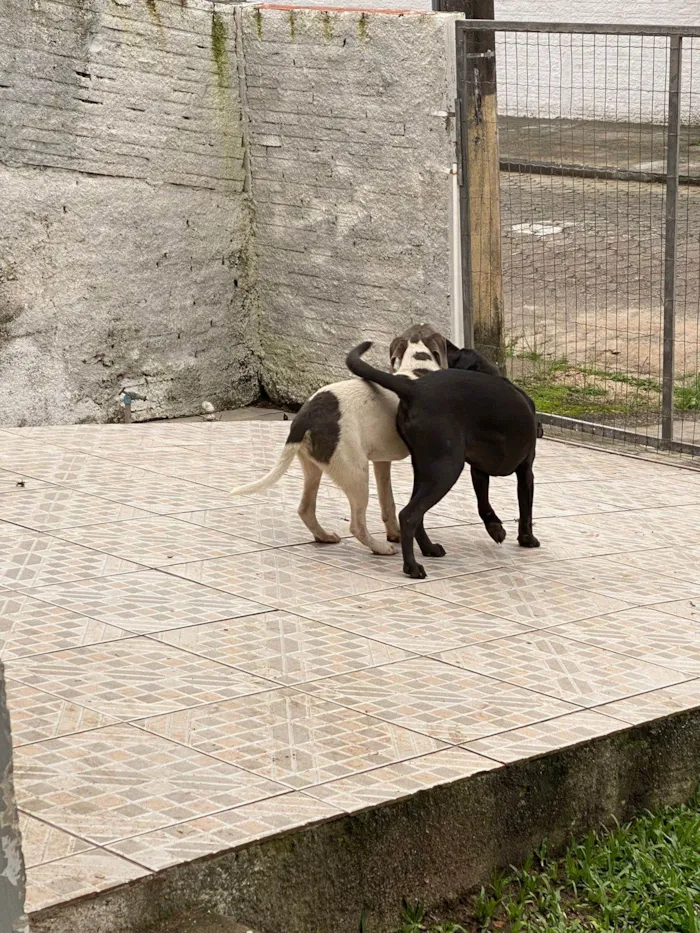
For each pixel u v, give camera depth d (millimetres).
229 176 11844
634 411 10617
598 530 7559
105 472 8062
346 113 11148
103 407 11125
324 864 3885
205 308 11844
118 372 11203
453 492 8273
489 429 6516
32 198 10336
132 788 4023
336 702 4773
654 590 6398
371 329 11422
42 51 10203
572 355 12047
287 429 9656
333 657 5242
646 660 5391
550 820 4500
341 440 6402
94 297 10914
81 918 3395
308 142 11477
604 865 4488
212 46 11477
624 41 18750
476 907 4188
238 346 12211
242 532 6992
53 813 3844
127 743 4344
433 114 10523
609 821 4695
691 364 11742
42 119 10305
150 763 4199
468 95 10250
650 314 10891
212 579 6176
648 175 9773
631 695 4996
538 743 4504
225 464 8445
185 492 7703
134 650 5207
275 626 5578
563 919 4180
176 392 11719
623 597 6254
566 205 15719
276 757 4289
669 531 7629
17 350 10430
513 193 16328
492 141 10320
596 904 4324
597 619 5898
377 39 10773
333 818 3895
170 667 5047
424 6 21359
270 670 5066
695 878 4480
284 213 11828
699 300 12180
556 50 19125
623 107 18609
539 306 13539
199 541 6770
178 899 3572
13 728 4430
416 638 5523
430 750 4398
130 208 11062
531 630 5703
